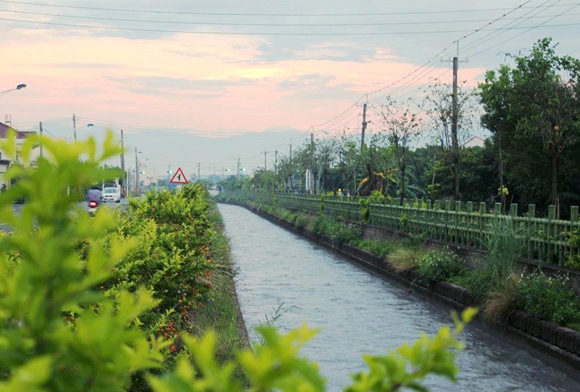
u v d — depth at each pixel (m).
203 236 14.22
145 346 1.68
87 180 1.46
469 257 19.12
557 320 12.65
